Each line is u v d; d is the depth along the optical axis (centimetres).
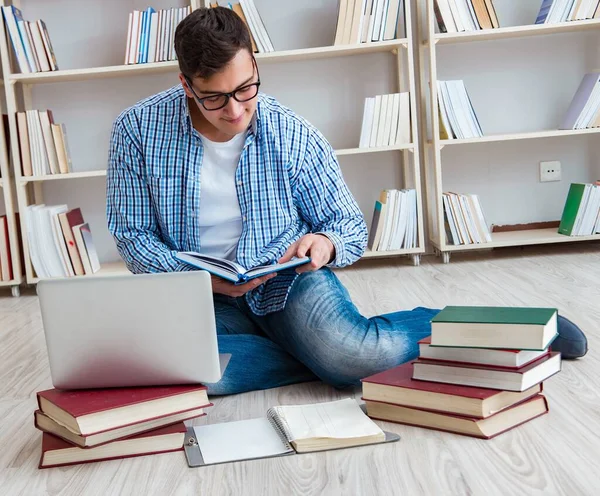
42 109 353
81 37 349
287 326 163
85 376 137
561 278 279
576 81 356
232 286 147
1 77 347
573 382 162
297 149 167
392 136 331
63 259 329
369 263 347
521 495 113
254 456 132
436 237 344
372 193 361
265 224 167
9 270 331
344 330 160
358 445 134
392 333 162
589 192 329
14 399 183
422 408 138
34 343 242
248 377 170
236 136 161
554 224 364
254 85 143
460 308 144
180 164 163
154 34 326
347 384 164
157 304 133
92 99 353
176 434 137
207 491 121
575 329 174
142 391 137
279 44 351
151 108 163
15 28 325
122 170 164
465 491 115
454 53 352
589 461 122
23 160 329
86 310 133
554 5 324
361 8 323
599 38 354
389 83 354
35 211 328
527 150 361
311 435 133
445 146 359
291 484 122
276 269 142
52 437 139
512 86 356
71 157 357
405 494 116
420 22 344
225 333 177
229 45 136
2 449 148
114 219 168
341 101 355
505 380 132
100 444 132
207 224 167
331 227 169
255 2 348
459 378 136
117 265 351
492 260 329
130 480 127
